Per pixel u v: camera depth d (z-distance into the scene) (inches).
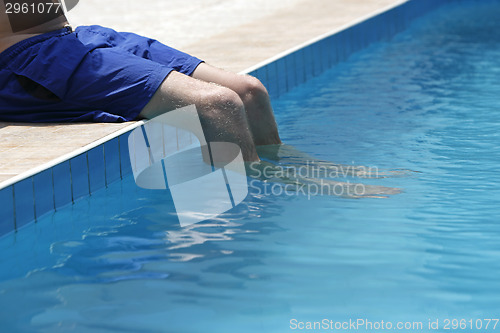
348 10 1243.2
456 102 730.2
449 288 324.2
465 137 591.2
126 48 577.0
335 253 363.6
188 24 1130.7
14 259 371.9
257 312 305.1
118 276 346.3
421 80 856.9
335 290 323.3
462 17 1423.5
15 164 437.1
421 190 458.0
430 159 529.0
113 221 423.5
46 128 530.6
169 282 337.1
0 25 540.1
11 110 549.0
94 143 481.4
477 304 309.4
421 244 372.5
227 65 780.6
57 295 327.3
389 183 473.4
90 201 461.7
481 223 398.9
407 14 1344.7
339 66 984.9
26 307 315.9
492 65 926.4
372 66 970.1
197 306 311.7
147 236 397.1
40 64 531.2
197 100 515.5
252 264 353.4
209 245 379.9
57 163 437.7
